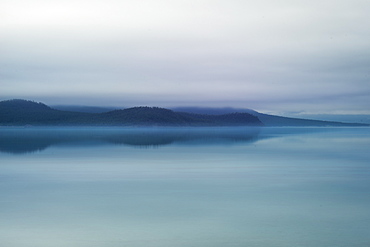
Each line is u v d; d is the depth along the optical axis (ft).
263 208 63.41
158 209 62.80
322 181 90.27
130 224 54.24
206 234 49.90
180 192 76.89
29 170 109.91
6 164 124.77
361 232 50.55
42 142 264.52
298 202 67.77
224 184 86.33
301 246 45.73
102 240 47.65
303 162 131.85
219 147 213.05
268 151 183.11
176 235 49.49
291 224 54.19
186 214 59.62
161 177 96.73
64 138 335.88
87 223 54.70
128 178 95.09
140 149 196.34
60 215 59.06
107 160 137.59
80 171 107.86
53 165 122.11
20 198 71.20
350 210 61.98
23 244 46.44
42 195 73.97
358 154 164.76
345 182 88.89
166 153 169.99
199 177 96.78
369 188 81.15
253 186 83.66
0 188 81.56
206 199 70.28
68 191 78.13
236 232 50.67
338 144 245.86
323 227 52.70
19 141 278.26
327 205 65.41
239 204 66.28
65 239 48.06
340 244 46.26
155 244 46.32
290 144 244.63
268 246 45.73
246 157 150.61
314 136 409.28
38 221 55.67
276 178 95.04
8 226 53.31
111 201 68.69
